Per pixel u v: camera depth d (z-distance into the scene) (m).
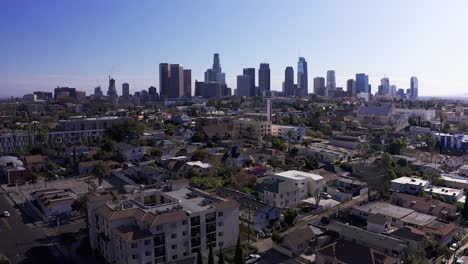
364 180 117.31
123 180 126.44
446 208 92.62
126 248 65.31
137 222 70.50
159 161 142.00
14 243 79.81
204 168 126.25
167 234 69.12
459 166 143.38
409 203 97.56
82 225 90.25
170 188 92.88
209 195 83.88
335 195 107.38
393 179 117.25
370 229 81.44
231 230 77.56
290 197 102.19
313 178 108.31
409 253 69.44
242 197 96.88
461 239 80.44
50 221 92.56
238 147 156.38
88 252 76.06
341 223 83.31
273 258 71.88
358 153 161.38
